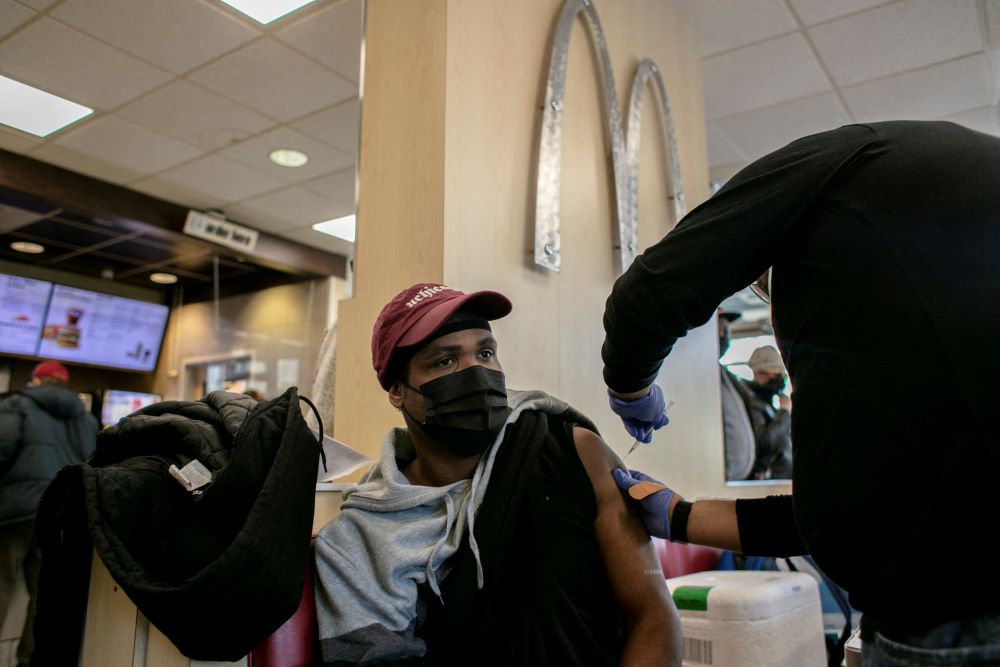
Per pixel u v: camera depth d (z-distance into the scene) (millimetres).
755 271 845
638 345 903
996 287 639
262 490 957
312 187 4949
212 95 3738
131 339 6633
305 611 1099
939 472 637
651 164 2996
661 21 3176
